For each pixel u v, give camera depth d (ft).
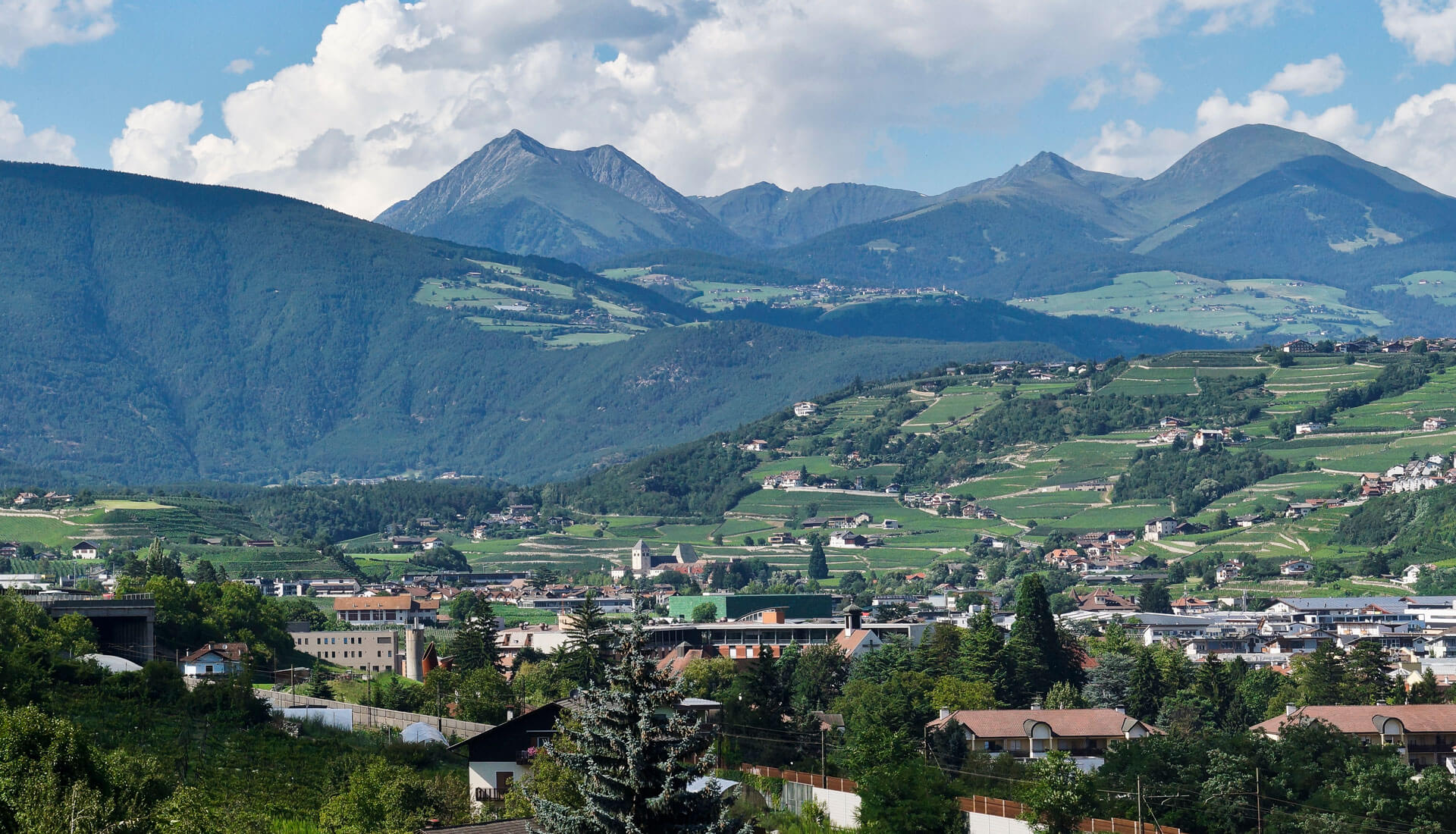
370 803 468.34
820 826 505.25
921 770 524.93
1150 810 524.11
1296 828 510.17
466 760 589.73
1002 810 515.09
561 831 298.35
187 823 369.71
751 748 648.38
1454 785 526.16
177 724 617.62
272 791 525.34
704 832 294.05
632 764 296.30
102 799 348.18
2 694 592.19
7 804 325.01
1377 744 611.06
